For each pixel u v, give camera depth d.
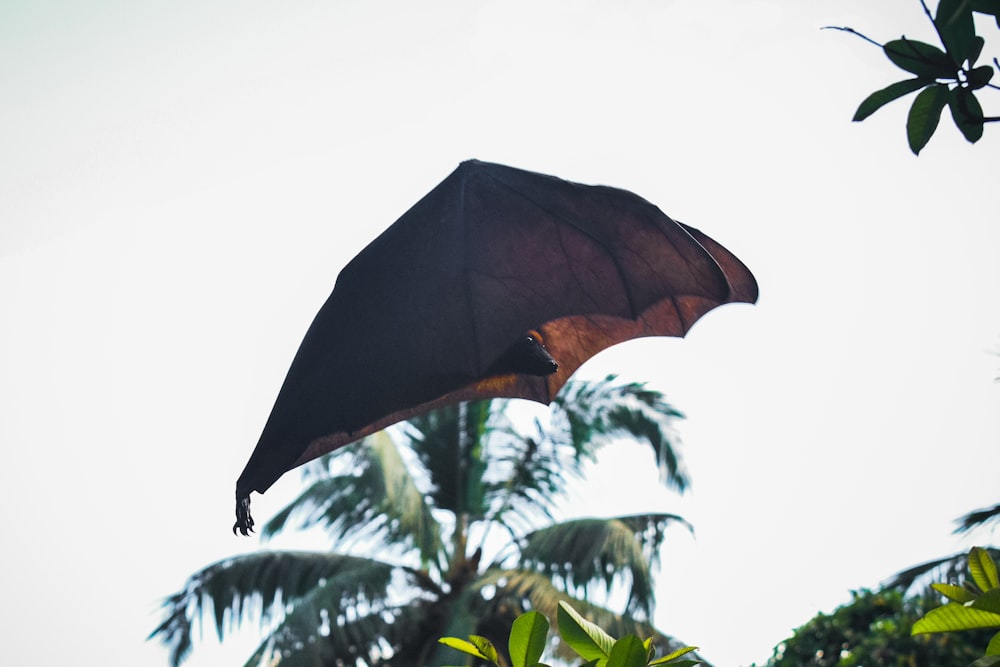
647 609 16.20
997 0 2.22
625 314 2.36
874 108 2.39
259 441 2.15
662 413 17.47
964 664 8.45
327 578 18.09
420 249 2.31
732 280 2.64
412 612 17.34
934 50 2.32
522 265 2.34
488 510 18.61
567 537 16.67
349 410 2.17
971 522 13.10
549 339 2.61
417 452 18.78
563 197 2.43
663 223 2.44
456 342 2.24
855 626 9.68
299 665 16.30
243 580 17.97
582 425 17.61
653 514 17.42
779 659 10.09
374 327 2.23
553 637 15.05
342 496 17.77
